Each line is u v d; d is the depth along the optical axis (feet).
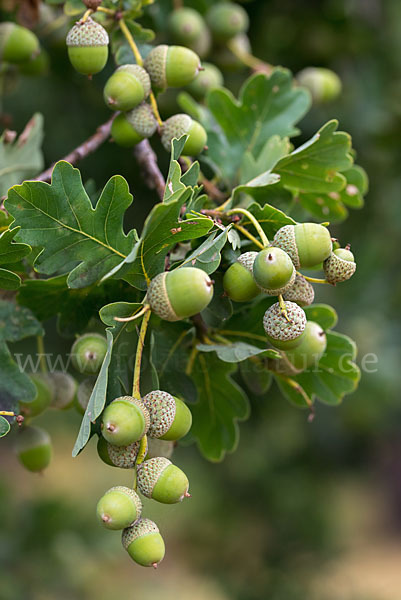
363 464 8.67
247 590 6.49
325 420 6.71
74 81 4.14
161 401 2.30
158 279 2.26
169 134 2.53
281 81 2.85
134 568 8.11
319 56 4.61
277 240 2.32
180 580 7.66
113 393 2.38
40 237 2.38
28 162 2.96
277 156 2.66
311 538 6.61
